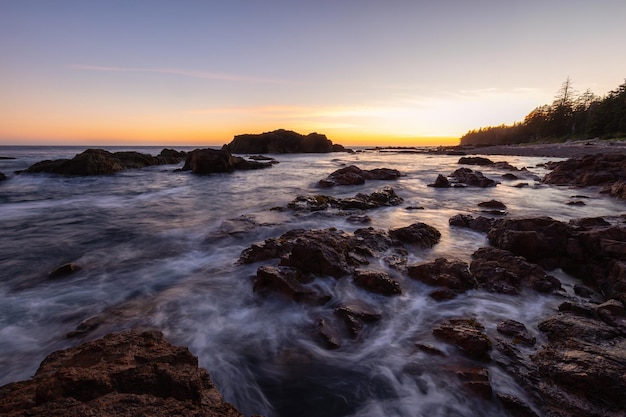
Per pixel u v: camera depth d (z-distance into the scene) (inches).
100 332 232.5
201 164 1327.5
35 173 1220.5
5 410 118.3
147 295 293.1
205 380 159.8
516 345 210.4
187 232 499.5
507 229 396.2
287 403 181.2
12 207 698.8
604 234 333.1
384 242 397.4
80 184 1042.7
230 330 238.8
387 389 186.2
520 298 275.7
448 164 1768.0
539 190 853.2
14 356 208.8
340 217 549.0
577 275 330.6
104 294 295.4
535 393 171.9
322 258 306.8
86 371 142.3
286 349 219.0
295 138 3469.5
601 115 2726.4
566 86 3708.2
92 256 397.4
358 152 3740.2
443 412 169.9
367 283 287.1
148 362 158.1
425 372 194.7
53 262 380.8
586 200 703.1
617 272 284.4
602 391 164.2
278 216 553.6
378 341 225.6
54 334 234.1
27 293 298.5
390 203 679.1
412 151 3678.6
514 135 4913.9
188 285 311.3
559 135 3563.0
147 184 1050.1
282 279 278.8
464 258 365.4
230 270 344.5
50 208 688.4
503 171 1275.8
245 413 176.9
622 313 230.4
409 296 282.0
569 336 207.9
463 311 258.8
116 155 1572.3
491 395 171.9
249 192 890.7
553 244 352.5
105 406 122.2
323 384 191.9
